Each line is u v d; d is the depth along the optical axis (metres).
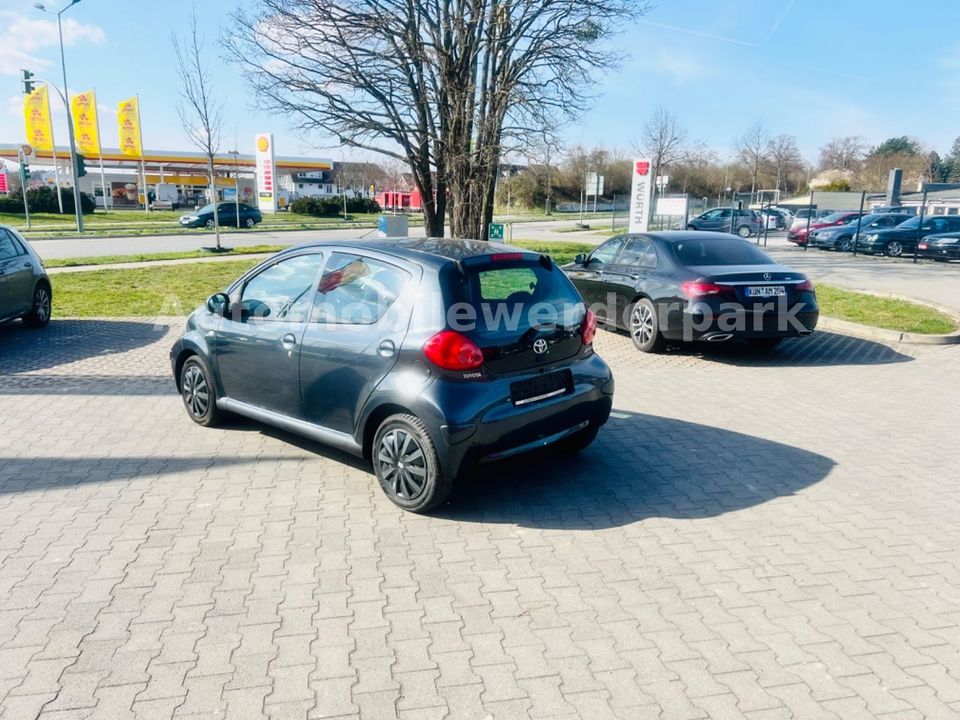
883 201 53.59
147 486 4.69
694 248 8.88
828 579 3.54
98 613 3.24
